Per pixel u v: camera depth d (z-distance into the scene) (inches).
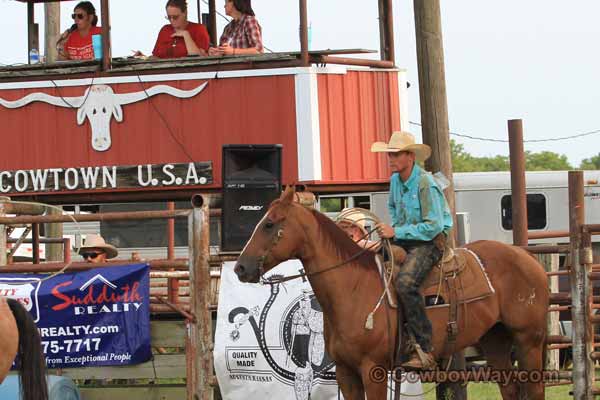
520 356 587.2
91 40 834.2
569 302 650.8
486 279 569.9
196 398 611.5
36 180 752.3
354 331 536.1
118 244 1662.2
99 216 616.4
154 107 738.8
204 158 729.0
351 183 728.3
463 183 1528.1
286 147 716.7
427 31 714.2
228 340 604.1
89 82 746.8
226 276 611.2
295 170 713.6
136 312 619.5
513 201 766.5
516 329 581.9
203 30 787.4
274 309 603.2
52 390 581.0
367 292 541.6
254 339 601.3
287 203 538.0
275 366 597.9
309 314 598.5
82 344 623.2
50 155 752.3
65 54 839.7
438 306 554.6
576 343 620.4
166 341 631.8
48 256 1148.5
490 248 588.1
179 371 625.6
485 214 1520.7
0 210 662.5
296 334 598.5
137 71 741.9
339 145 724.0
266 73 719.1
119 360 620.4
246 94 724.7
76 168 746.8
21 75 759.7
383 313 538.9
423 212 547.8
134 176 738.2
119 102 743.1
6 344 491.2
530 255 597.6
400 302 543.2
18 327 502.6
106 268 625.0
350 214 613.9
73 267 630.5
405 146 546.0
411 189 551.5
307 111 709.9
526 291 581.0
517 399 593.3
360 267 546.6
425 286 553.9
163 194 746.2
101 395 652.1
